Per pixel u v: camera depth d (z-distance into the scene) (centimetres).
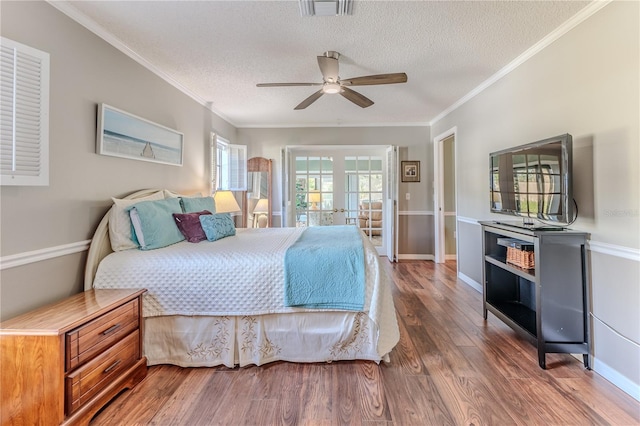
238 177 463
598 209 180
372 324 191
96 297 169
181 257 194
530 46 235
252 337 190
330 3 182
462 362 192
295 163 533
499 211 253
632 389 160
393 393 162
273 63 265
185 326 190
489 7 187
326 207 536
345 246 205
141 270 189
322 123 496
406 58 256
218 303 187
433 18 198
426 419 143
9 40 146
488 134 311
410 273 421
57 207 180
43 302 171
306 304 187
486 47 237
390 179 502
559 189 190
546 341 185
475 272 347
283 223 497
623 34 164
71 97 188
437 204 488
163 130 286
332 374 180
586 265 185
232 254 197
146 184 265
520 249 211
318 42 230
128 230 213
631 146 161
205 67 273
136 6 185
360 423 141
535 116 238
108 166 220
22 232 160
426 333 234
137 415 148
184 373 183
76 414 135
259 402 156
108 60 219
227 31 214
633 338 160
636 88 158
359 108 409
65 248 184
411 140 505
